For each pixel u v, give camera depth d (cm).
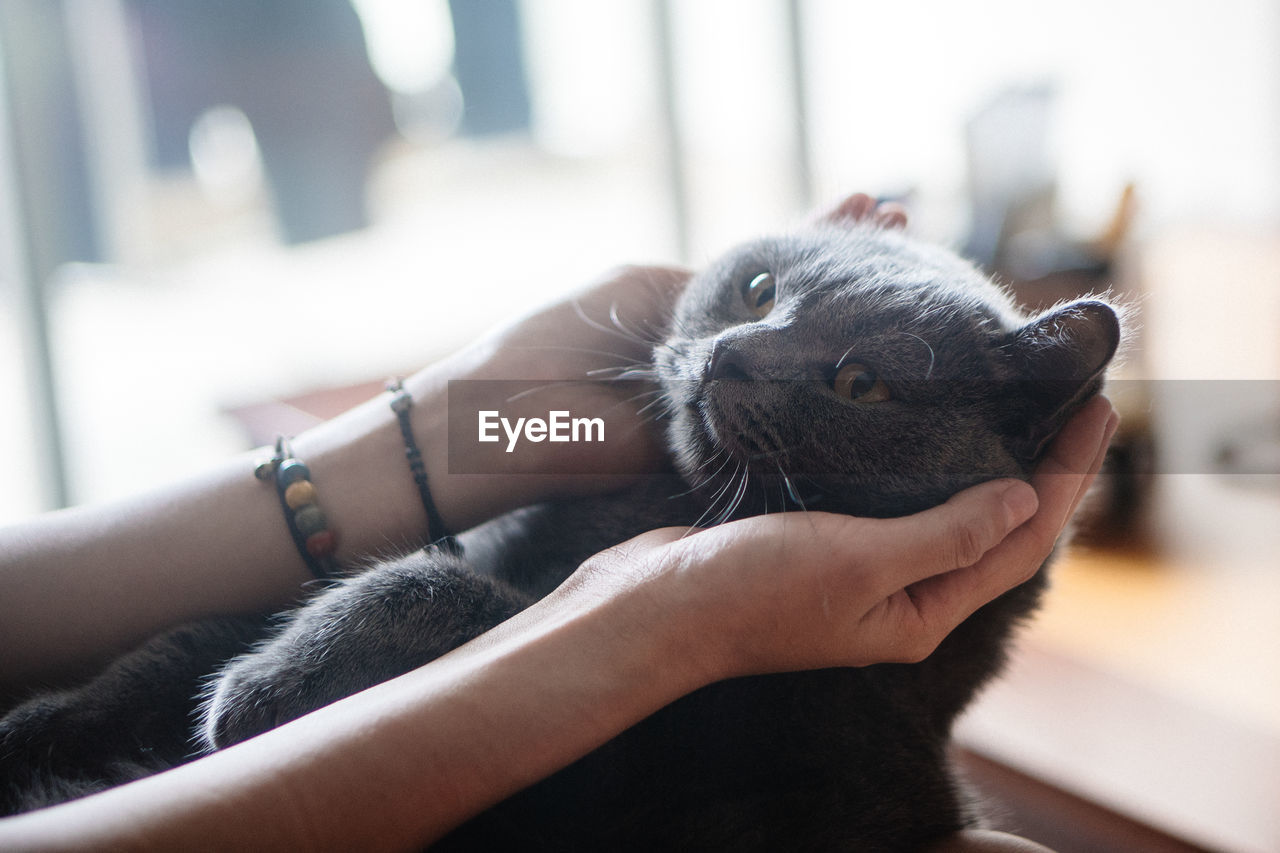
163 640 54
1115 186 100
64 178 106
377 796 44
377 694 46
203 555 55
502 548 60
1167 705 66
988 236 89
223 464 58
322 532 55
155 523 56
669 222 128
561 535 58
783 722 53
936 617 48
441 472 57
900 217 67
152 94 113
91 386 111
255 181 122
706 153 128
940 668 55
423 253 132
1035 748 64
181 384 112
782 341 55
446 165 132
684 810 51
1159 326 95
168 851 42
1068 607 75
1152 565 79
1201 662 69
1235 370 91
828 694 53
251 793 43
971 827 54
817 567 47
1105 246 85
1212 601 74
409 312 124
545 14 129
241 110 117
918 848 52
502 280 130
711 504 57
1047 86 91
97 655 55
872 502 55
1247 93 115
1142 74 119
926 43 125
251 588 56
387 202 129
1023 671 70
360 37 117
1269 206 116
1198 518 82
